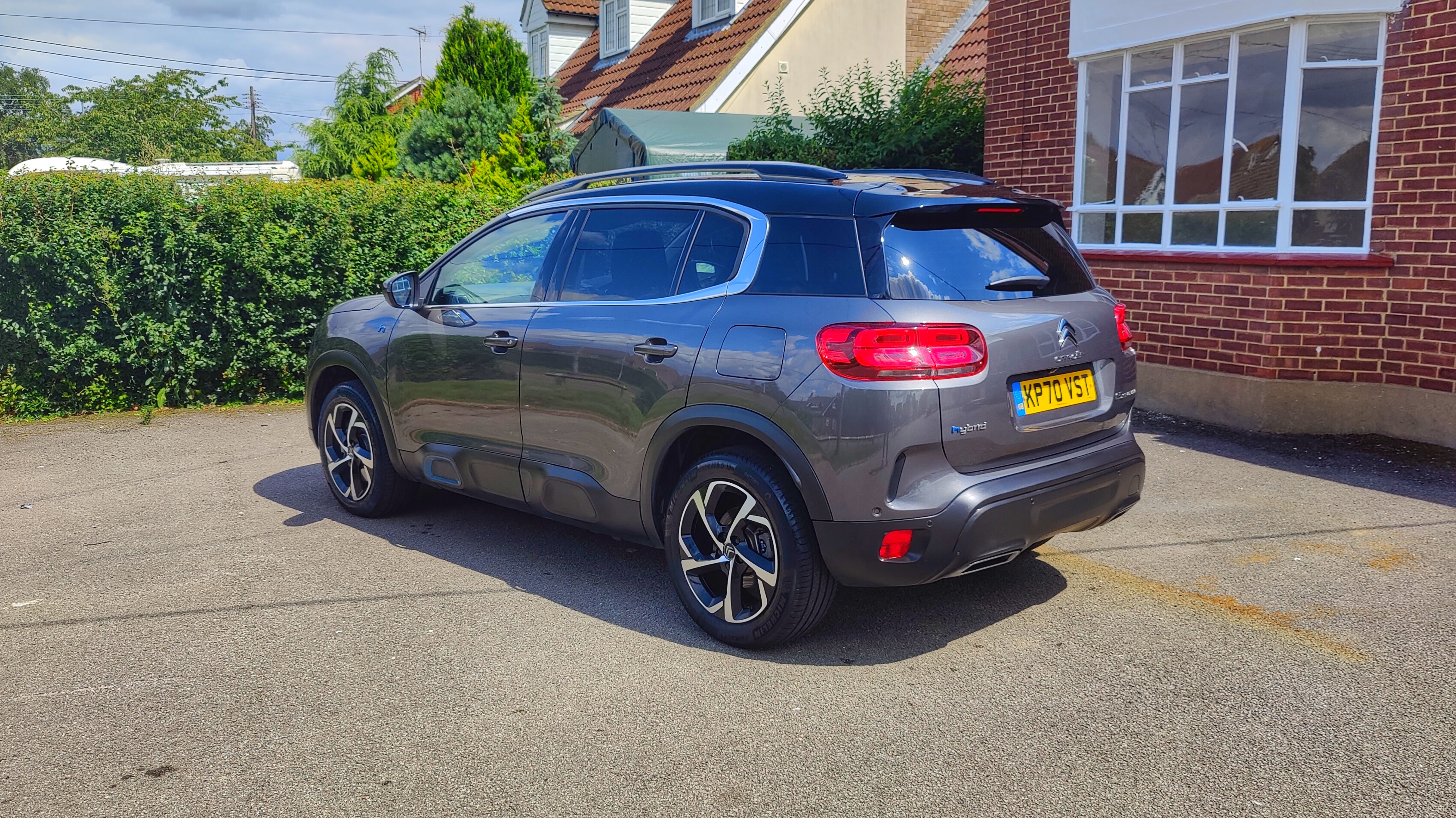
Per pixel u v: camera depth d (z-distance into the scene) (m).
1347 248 7.18
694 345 3.80
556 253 4.56
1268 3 7.17
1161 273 8.19
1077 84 8.84
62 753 3.12
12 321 8.23
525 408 4.48
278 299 8.94
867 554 3.43
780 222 3.80
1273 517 5.44
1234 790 2.86
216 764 3.05
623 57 22.56
